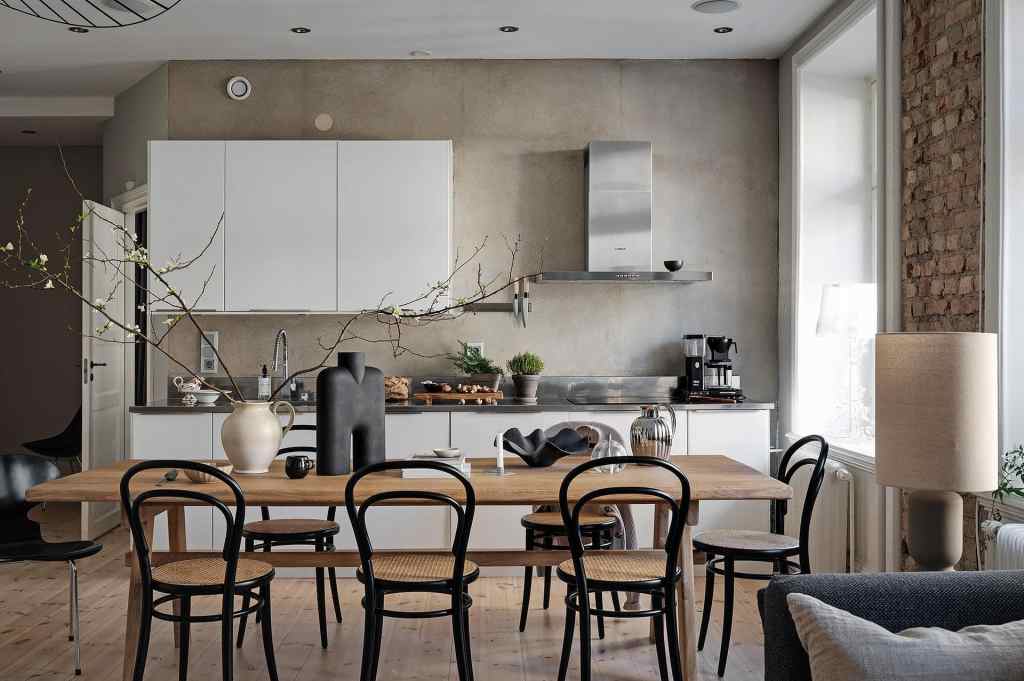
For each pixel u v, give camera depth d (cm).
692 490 329
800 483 518
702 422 550
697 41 575
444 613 322
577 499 328
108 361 645
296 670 384
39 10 509
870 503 476
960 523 277
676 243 613
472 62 610
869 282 573
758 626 444
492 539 540
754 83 612
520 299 586
